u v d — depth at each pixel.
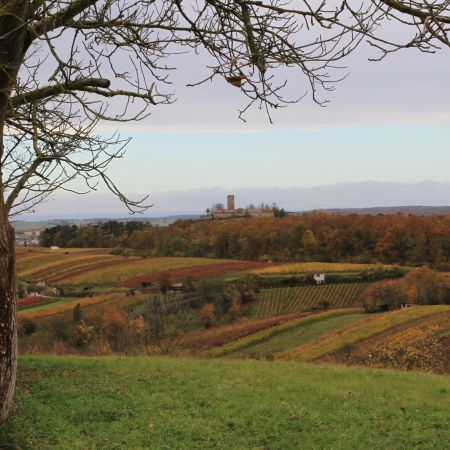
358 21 4.30
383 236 70.19
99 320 41.78
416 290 53.59
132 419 9.78
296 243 74.69
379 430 9.73
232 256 75.75
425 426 10.00
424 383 13.90
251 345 42.56
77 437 8.55
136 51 6.67
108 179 6.26
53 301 54.38
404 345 36.59
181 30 6.24
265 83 5.16
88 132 7.17
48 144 7.34
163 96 6.61
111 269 68.69
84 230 88.25
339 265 67.38
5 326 5.73
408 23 4.04
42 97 7.04
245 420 10.03
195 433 9.25
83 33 6.52
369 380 13.99
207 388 12.19
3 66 5.45
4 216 5.72
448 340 36.69
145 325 33.09
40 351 22.38
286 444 9.01
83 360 14.51
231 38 5.59
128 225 88.44
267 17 5.14
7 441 7.81
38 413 9.33
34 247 86.62
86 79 6.82
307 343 41.31
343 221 73.81
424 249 67.44
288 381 13.31
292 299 59.19
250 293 58.47
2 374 5.72
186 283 59.78
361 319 48.22
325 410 10.85
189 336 41.41
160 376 13.08
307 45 4.73
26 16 5.69
